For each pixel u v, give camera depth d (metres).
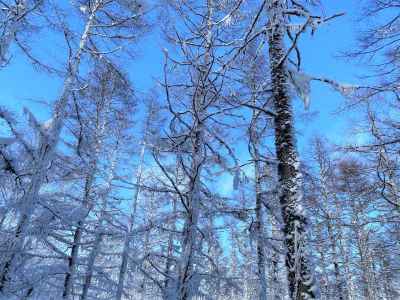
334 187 13.20
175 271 5.61
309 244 3.81
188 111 5.81
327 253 14.06
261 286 7.72
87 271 9.28
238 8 5.09
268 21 5.00
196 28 6.09
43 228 7.46
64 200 8.88
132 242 8.29
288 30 5.02
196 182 5.56
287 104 4.75
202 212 5.93
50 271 7.79
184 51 5.60
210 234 5.87
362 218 13.52
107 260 10.70
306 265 3.67
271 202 7.79
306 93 4.78
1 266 6.03
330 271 14.45
